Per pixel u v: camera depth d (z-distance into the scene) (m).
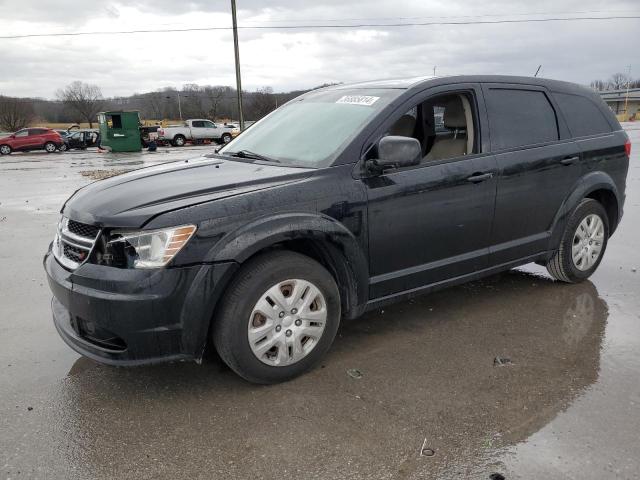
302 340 3.32
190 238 2.88
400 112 3.71
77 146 36.53
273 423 2.89
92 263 3.00
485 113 4.11
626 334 3.92
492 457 2.58
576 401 3.04
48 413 3.04
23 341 3.99
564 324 4.11
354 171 3.43
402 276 3.71
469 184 3.90
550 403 3.03
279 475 2.50
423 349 3.72
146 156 27.55
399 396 3.13
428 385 3.25
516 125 4.29
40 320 4.38
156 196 3.10
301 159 3.64
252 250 3.01
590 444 2.66
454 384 3.26
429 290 3.91
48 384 3.36
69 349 3.85
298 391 3.21
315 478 2.48
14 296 4.95
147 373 3.46
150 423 2.93
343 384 3.28
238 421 2.92
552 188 4.47
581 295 4.71
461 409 2.99
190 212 2.91
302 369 3.34
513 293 4.78
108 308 2.87
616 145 4.98
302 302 3.26
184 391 3.24
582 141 4.70
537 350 3.68
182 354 2.99
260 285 3.08
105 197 3.23
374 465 2.55
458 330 4.02
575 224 4.70
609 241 6.58
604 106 5.10
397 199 3.55
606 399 3.06
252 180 3.27
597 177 4.77
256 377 3.19
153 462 2.61
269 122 4.52
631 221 7.73
